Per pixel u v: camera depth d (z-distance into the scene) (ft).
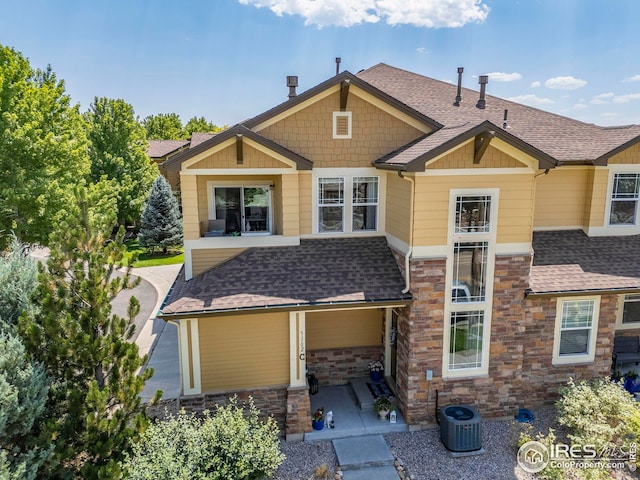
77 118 75.77
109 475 23.95
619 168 44.91
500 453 34.45
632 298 46.60
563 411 37.04
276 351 36.63
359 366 45.14
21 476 22.90
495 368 38.40
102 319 27.43
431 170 35.17
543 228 46.57
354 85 42.01
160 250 115.96
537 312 39.04
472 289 37.32
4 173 64.85
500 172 36.01
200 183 44.14
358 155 43.65
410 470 32.58
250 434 29.25
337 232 44.37
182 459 25.64
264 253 41.52
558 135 48.60
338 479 31.58
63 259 27.50
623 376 44.09
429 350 37.14
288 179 41.11
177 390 43.62
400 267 39.37
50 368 28.07
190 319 35.01
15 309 29.60
